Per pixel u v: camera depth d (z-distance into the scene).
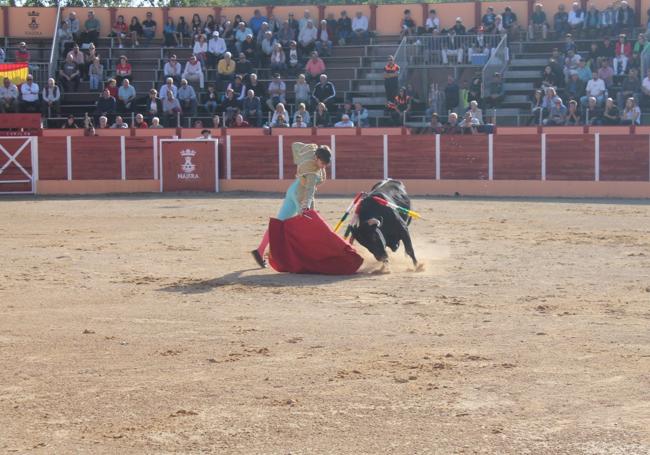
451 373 7.23
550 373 7.20
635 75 31.25
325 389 6.82
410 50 34.16
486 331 8.79
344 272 12.38
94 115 32.25
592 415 6.12
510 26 35.47
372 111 33.44
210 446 5.62
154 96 31.89
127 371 7.40
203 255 14.44
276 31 36.59
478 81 31.78
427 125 31.12
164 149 29.69
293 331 8.87
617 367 7.35
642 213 21.89
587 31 35.06
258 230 18.00
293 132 29.58
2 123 30.11
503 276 12.23
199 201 25.81
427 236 16.89
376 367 7.44
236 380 7.09
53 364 7.63
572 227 18.56
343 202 24.92
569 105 29.56
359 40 36.97
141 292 11.10
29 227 18.94
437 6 38.00
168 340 8.49
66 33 37.06
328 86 32.25
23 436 5.86
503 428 5.89
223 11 38.66
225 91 32.91
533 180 28.52
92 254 14.56
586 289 11.16
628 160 28.02
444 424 5.98
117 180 29.98
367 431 5.86
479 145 28.70
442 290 11.16
